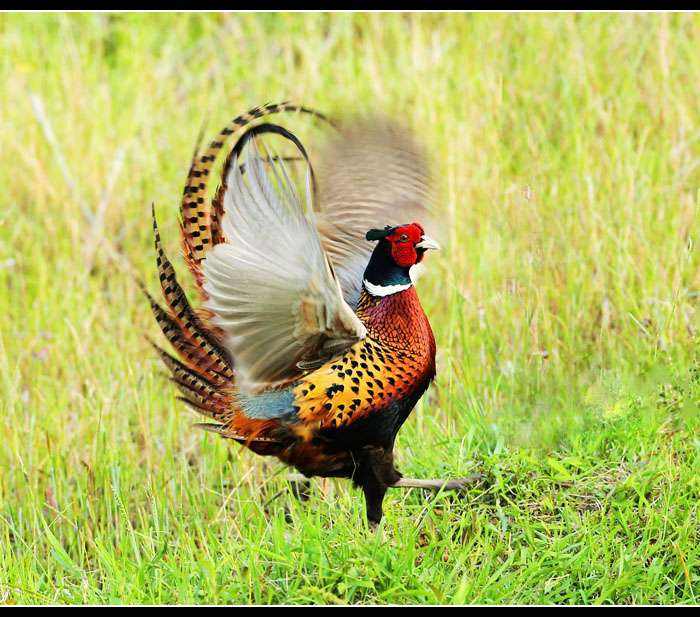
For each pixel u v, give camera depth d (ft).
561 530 25.64
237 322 22.62
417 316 24.95
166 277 24.98
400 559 25.00
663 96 40.24
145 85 46.78
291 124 42.70
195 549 26.45
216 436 30.22
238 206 22.29
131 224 40.75
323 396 24.21
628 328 32.17
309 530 25.48
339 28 48.55
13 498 29.96
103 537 28.55
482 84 42.50
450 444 28.78
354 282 26.89
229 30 50.14
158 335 35.24
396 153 27.30
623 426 28.12
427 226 27.63
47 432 30.17
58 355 34.37
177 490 29.73
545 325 31.94
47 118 45.11
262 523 27.14
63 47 49.14
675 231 34.65
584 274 33.96
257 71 47.09
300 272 22.08
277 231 21.88
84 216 41.09
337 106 41.32
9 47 49.47
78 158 42.93
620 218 35.47
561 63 42.73
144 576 25.98
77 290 37.55
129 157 42.80
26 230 40.91
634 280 33.88
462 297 33.76
